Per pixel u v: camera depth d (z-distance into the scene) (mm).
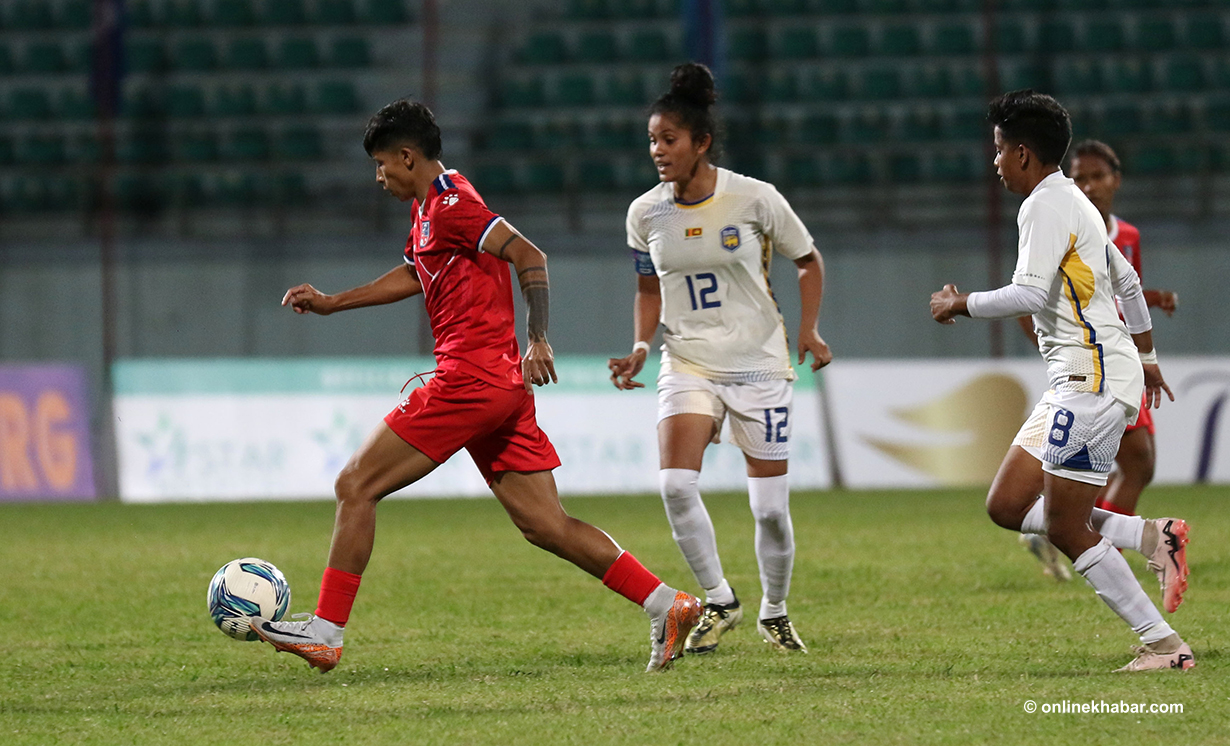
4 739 12750
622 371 19000
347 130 73875
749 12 80562
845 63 77562
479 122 76500
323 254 62656
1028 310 14969
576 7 82625
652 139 17672
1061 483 15352
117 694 15070
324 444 51656
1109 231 23578
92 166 73250
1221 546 29141
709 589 17984
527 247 15086
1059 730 12430
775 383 18000
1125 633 18344
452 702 14227
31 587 25391
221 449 51625
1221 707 13258
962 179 70812
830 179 71438
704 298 18031
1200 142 68562
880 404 52031
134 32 81062
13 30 81312
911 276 61969
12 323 62844
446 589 24281
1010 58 76688
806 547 30484
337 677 16000
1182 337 61688
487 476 16016
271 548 32094
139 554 31078
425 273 15711
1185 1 78500
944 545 30547
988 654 16797
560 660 16984
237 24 81688
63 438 51656
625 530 35500
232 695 14906
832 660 16625
